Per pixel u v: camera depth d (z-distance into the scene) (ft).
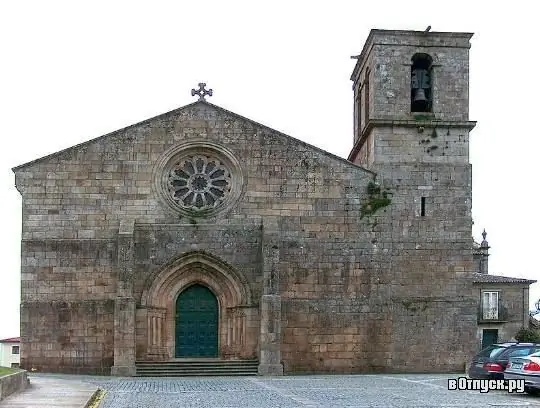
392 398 84.23
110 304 128.67
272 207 133.80
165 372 124.67
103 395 86.07
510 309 234.58
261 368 126.11
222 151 134.51
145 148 133.39
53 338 127.85
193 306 132.46
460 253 135.33
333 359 131.13
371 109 140.26
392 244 134.62
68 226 130.21
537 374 86.33
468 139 138.51
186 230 131.54
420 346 132.87
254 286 131.44
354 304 132.57
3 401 72.79
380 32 139.74
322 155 135.54
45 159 131.13
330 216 134.41
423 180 136.67
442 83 139.74
